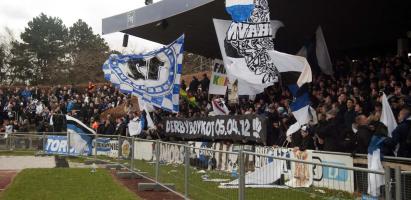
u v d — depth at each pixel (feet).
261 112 53.72
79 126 70.18
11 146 81.30
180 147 34.76
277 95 63.21
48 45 260.01
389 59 55.93
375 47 87.76
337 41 82.89
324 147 37.81
